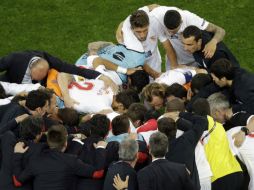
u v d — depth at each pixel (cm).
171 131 3353
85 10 5594
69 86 4247
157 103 3944
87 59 4488
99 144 3344
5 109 3781
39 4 5669
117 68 4394
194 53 4341
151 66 4650
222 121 3756
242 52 5128
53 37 5347
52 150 3294
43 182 3244
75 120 3678
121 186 3136
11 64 4238
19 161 3325
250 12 5494
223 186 3481
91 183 3288
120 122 3416
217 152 3506
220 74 3844
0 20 5516
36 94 3691
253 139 3644
